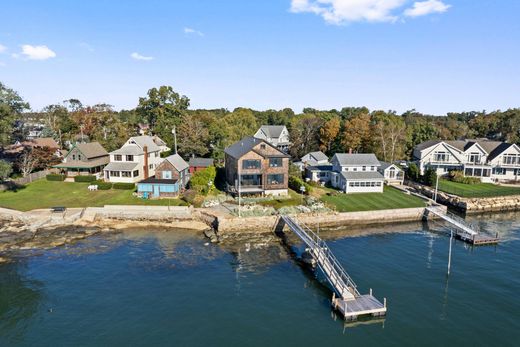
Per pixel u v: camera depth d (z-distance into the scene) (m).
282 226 53.97
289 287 35.66
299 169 80.62
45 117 130.88
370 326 28.97
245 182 65.50
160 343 26.42
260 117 177.88
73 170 80.44
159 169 68.06
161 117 110.31
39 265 39.84
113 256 42.62
